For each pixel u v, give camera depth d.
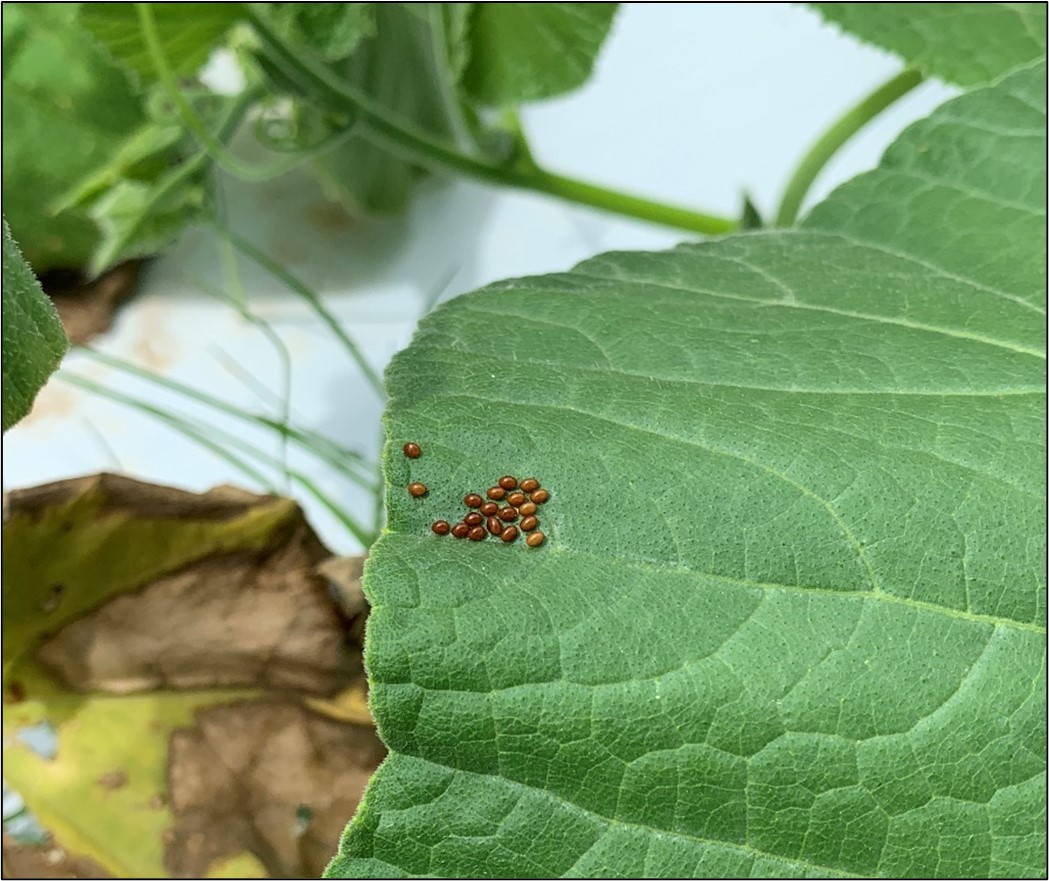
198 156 0.20
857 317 0.11
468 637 0.08
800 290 0.12
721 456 0.09
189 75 0.20
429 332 0.10
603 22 0.18
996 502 0.09
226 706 0.15
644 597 0.09
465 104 0.20
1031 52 0.16
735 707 0.08
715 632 0.09
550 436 0.09
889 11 0.16
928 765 0.08
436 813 0.08
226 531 0.15
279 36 0.18
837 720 0.08
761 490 0.09
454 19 0.19
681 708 0.08
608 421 0.09
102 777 0.14
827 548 0.09
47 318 0.09
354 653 0.15
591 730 0.08
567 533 0.09
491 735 0.08
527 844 0.08
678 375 0.10
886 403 0.10
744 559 0.09
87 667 0.15
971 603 0.09
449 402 0.09
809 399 0.10
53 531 0.14
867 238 0.13
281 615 0.15
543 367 0.10
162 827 0.14
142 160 0.20
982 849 0.08
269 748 0.15
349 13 0.18
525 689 0.08
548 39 0.19
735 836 0.08
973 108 0.14
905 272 0.12
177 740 0.15
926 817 0.08
